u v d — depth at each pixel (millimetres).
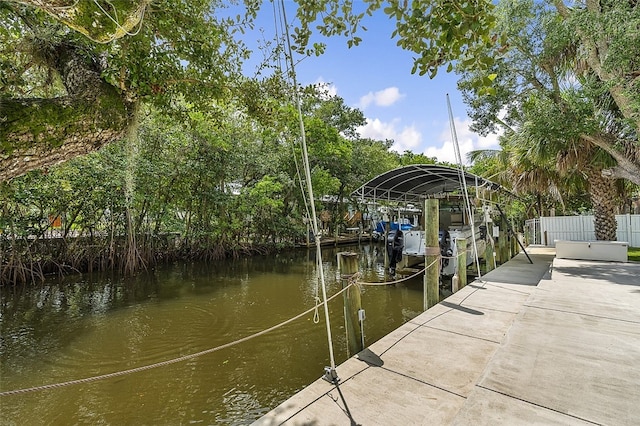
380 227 16609
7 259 9039
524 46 7820
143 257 11648
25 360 4492
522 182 12094
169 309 6793
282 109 4832
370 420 2025
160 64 3500
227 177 13664
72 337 5293
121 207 10727
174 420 3211
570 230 13086
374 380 2533
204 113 4566
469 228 10172
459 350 3074
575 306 4062
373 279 9695
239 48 4016
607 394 2023
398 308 6793
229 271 11531
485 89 1792
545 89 8078
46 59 3465
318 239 2740
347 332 3754
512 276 6617
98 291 8453
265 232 16797
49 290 8578
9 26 3197
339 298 7578
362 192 11023
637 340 2918
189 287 8898
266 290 8508
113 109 3117
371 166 21297
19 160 2537
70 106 2770
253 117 4691
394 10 1780
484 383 2182
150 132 10250
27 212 9195
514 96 8875
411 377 2574
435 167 8461
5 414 3285
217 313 6508
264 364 4352
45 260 9898
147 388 3771
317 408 2168
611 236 9516
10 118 2422
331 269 12008
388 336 3418
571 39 7195
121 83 3242
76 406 3430
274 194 15914
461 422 1781
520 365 2438
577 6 6824
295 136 8133
